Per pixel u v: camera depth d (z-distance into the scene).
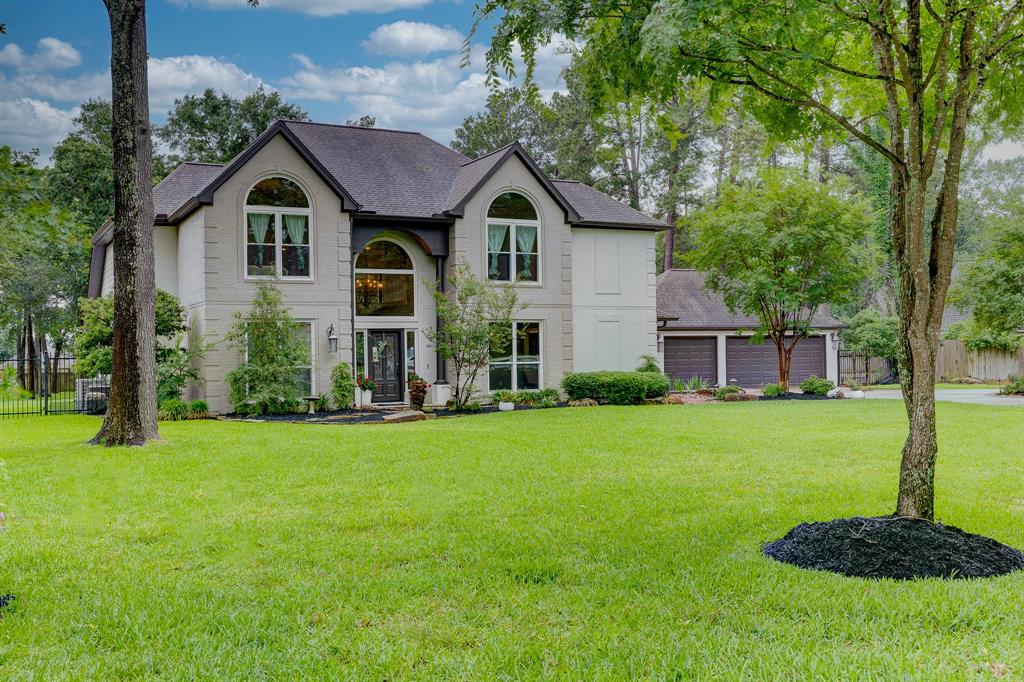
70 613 4.90
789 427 15.25
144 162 13.59
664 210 41.75
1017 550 6.01
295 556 6.26
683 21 5.42
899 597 4.83
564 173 42.25
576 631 4.48
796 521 7.29
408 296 23.06
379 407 21.48
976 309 26.00
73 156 34.06
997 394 25.92
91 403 23.62
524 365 23.22
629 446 12.52
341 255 21.00
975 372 34.25
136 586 5.45
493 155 24.09
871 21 6.21
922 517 6.16
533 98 7.16
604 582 5.45
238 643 4.41
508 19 6.74
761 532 6.92
